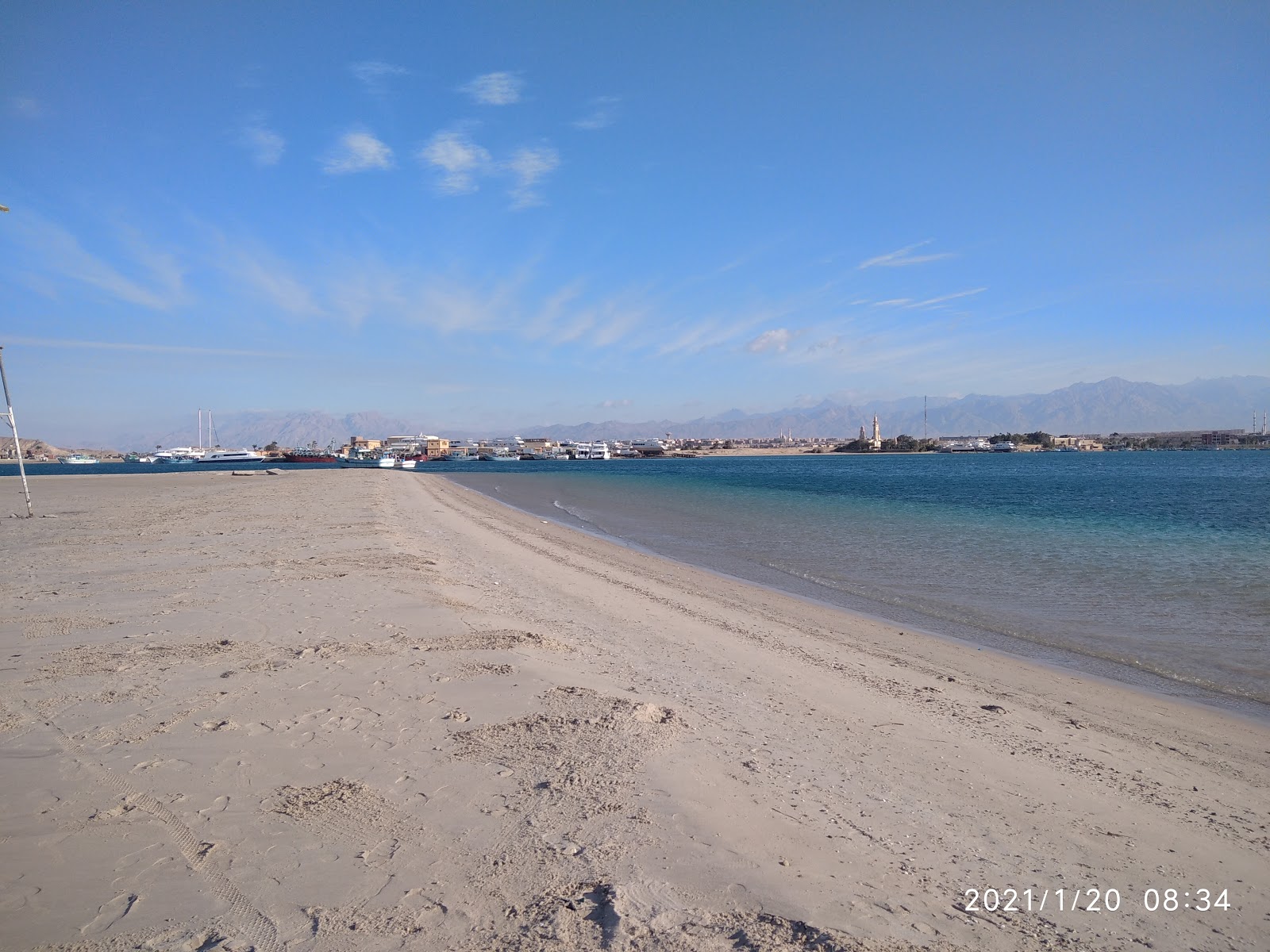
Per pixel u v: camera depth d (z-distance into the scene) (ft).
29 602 34.04
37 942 10.23
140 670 23.30
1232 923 12.21
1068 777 18.58
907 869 13.30
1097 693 26.96
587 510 119.14
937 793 17.02
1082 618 39.55
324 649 25.94
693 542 75.10
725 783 16.37
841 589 48.14
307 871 12.26
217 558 48.47
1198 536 74.38
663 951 10.39
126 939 10.38
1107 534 77.25
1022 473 278.87
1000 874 13.43
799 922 11.30
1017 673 29.40
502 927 10.87
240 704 20.27
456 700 20.92
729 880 12.42
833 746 19.65
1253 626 37.60
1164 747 21.50
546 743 17.92
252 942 10.42
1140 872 13.88
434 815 14.30
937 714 23.29
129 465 566.36
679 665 27.58
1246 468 306.76
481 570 49.03
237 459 592.19
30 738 17.80
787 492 163.84
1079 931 11.69
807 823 14.82
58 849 12.78
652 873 12.49
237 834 13.41
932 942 11.04
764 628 35.81
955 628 37.37
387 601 34.55
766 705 22.97
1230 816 16.76
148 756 16.76
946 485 191.01
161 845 12.99
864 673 28.19
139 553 51.06
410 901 11.48
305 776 15.87
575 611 37.35
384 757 16.93
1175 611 41.11
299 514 83.30
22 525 73.51
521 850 13.06
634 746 18.01
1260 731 23.35
